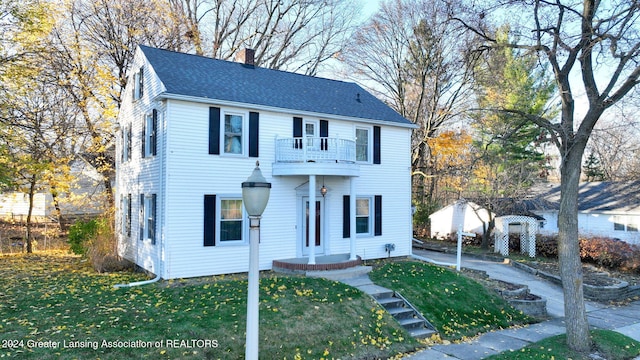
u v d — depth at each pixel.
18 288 11.87
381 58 29.00
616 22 8.10
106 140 23.52
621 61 8.19
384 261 16.67
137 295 10.81
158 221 13.30
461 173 24.70
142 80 15.48
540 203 23.48
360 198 16.80
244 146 14.11
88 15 22.41
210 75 15.10
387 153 17.48
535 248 20.92
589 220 25.88
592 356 8.38
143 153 15.00
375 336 9.16
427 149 32.00
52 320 8.58
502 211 21.81
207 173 13.38
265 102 14.54
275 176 14.70
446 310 11.16
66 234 25.03
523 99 19.70
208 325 8.48
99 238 17.33
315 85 18.27
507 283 14.37
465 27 10.50
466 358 8.52
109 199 23.44
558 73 9.06
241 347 7.76
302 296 10.60
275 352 7.86
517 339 9.82
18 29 16.39
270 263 14.50
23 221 29.09
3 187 19.33
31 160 18.88
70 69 22.11
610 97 8.42
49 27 17.22
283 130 14.90
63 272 15.26
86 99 22.22
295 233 15.12
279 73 18.02
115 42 22.91
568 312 8.92
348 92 18.94
